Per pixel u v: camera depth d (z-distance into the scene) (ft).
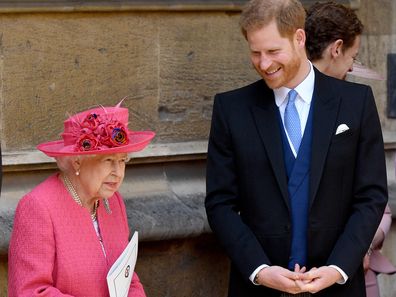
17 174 53.21
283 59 44.37
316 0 61.77
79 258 40.22
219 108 47.55
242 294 47.44
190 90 57.62
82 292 40.29
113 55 55.01
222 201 47.21
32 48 52.80
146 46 55.93
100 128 39.86
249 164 46.44
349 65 50.85
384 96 66.39
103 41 54.60
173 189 57.16
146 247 55.67
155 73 56.39
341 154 46.06
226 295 58.49
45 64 53.26
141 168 56.59
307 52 50.70
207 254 57.62
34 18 52.65
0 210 51.90
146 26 55.77
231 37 58.54
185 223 55.16
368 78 60.64
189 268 57.16
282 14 44.06
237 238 46.32
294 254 46.26
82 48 54.08
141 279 55.77
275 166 45.91
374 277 54.70
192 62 57.47
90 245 40.65
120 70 55.26
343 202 46.68
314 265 46.34
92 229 40.93
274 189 46.14
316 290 44.65
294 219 46.11
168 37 56.54
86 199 40.78
